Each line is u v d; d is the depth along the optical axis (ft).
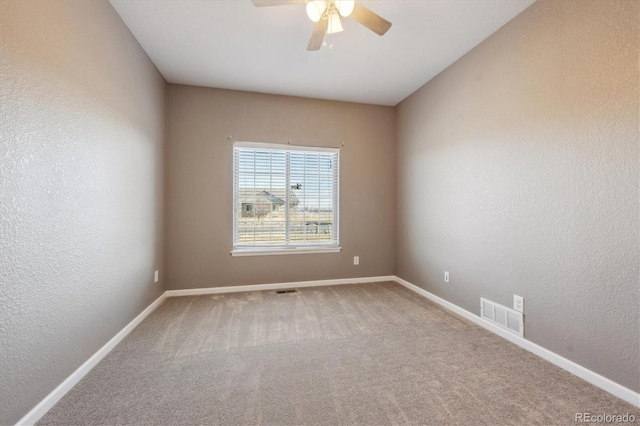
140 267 8.27
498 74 7.43
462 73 8.76
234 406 4.73
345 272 12.55
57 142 4.83
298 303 9.92
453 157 9.20
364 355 6.40
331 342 7.03
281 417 4.48
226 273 11.25
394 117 12.96
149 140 8.89
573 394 5.04
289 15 6.88
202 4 6.49
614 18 4.97
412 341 7.09
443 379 5.49
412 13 6.81
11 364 3.98
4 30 3.80
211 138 11.03
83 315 5.56
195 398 4.92
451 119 9.27
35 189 4.36
